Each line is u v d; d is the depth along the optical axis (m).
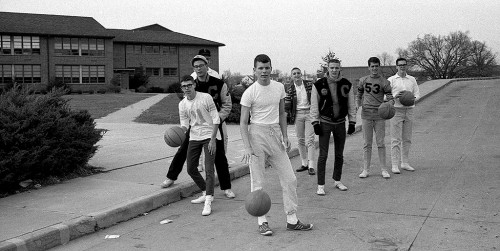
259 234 5.86
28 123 7.84
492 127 15.93
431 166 9.84
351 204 7.15
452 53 92.19
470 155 10.95
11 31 53.59
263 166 5.93
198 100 6.99
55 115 8.40
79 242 5.79
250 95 5.82
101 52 59.38
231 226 6.24
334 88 7.71
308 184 8.69
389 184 8.38
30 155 7.60
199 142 7.12
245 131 5.89
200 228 6.20
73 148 8.57
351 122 7.99
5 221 6.01
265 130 5.86
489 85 36.78
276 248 5.33
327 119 7.75
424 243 5.32
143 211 7.00
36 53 55.66
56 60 56.75
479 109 21.67
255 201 5.41
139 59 65.50
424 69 94.12
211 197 6.93
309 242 5.50
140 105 30.69
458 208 6.70
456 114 20.31
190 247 5.47
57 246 5.66
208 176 6.93
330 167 10.31
